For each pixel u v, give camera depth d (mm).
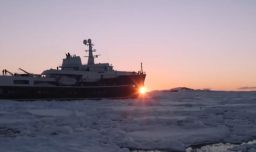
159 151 15117
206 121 23969
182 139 17375
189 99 66250
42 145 15133
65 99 51375
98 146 15234
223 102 49594
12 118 26281
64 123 23078
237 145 16188
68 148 14578
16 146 14984
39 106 38594
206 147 15953
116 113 29531
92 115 28531
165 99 66562
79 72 53469
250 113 28734
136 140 17094
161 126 21406
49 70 52281
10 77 47844
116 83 55500
